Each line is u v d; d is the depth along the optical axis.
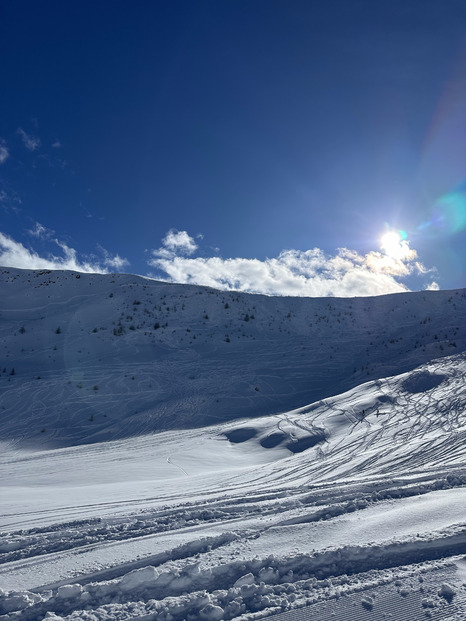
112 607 4.32
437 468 9.34
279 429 21.05
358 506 6.68
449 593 4.15
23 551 6.27
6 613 4.39
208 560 5.14
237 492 10.76
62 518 8.73
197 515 7.23
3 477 15.79
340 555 4.95
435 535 5.17
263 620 3.97
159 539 6.16
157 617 4.12
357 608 4.05
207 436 21.80
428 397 20.98
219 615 4.07
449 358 26.94
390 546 5.02
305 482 11.77
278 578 4.66
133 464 17.59
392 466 11.84
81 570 5.27
